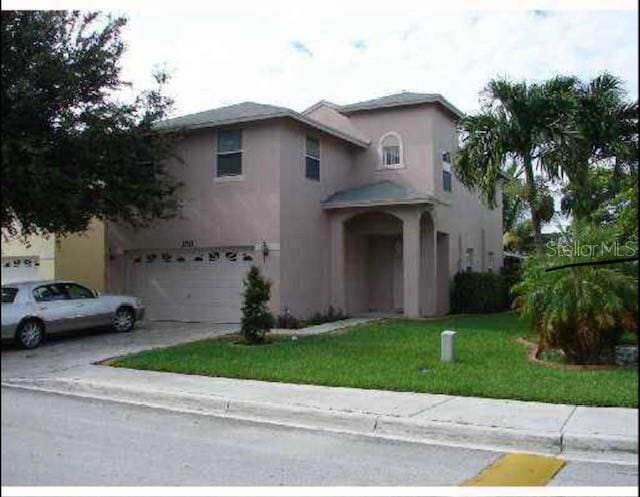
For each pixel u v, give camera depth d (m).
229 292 19.12
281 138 18.42
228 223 18.98
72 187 15.00
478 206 27.19
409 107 22.16
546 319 11.40
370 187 21.55
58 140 15.11
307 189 19.69
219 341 14.91
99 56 15.49
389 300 22.72
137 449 7.11
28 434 7.77
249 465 6.57
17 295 14.80
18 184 14.38
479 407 8.54
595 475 6.30
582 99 17.91
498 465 6.61
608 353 11.48
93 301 16.28
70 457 6.78
